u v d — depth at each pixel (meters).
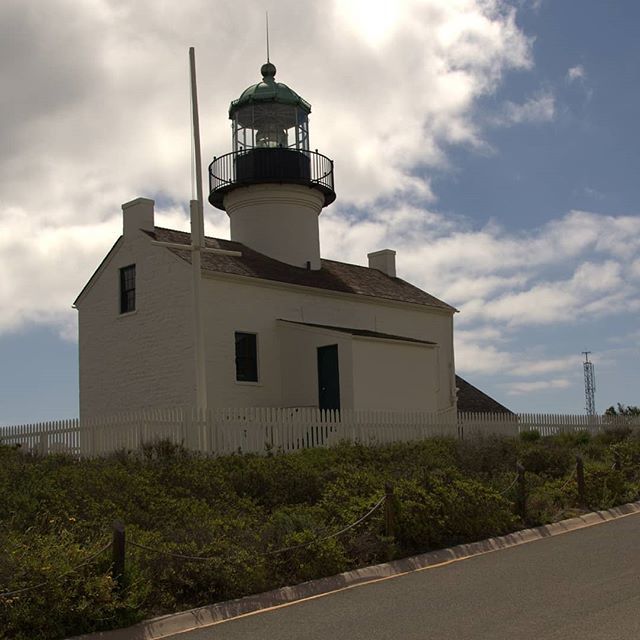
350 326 31.00
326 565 11.33
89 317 29.34
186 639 8.62
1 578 8.69
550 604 9.07
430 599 9.76
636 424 34.12
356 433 23.02
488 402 39.78
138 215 28.36
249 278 27.56
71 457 20.05
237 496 14.84
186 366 26.28
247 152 32.31
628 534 13.86
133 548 10.16
